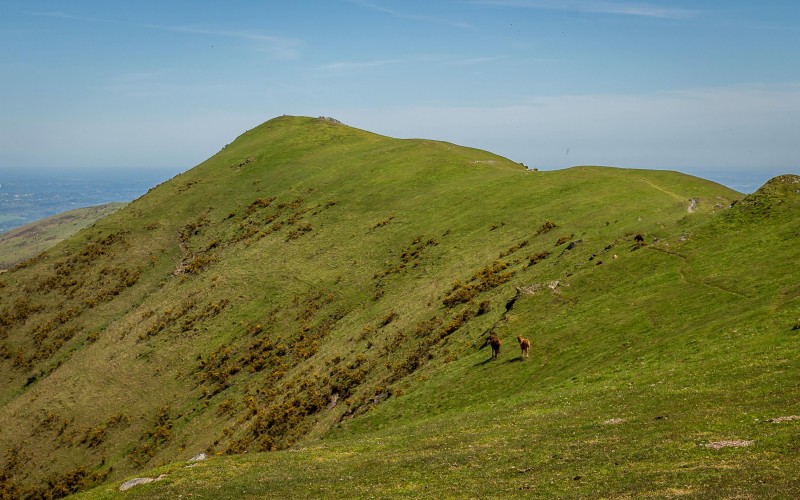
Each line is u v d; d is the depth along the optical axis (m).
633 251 58.44
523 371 44.94
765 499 17.72
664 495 19.92
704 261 51.25
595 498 21.14
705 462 22.34
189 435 71.06
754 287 43.53
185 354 87.75
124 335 98.25
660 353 38.62
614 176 95.44
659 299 47.47
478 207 98.31
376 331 71.44
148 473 39.19
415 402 47.84
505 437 31.86
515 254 75.00
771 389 28.16
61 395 86.19
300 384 67.94
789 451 21.47
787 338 33.75
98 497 36.38
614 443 26.81
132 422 77.44
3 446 79.19
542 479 24.62
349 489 29.03
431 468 29.55
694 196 81.62
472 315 62.00
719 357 34.50
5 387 95.94
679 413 28.28
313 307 87.06
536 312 54.19
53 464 74.00
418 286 79.69
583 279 56.50
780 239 49.72
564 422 31.81
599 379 38.38
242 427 65.75
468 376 47.97
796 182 57.69
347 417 54.53
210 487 34.09
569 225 76.75
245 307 93.56
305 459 37.00
